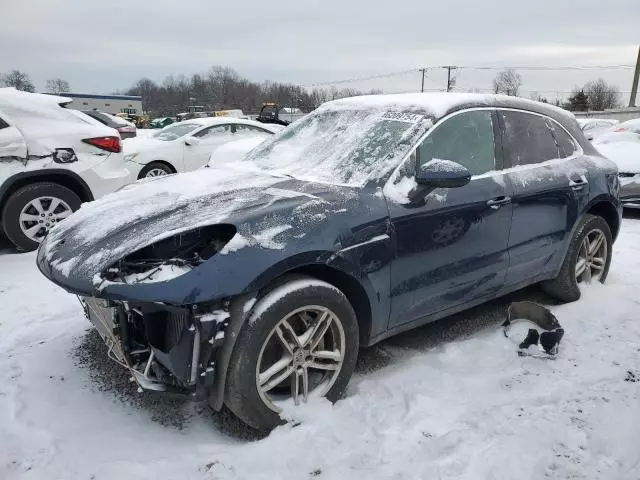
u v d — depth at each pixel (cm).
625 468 241
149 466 242
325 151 346
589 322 394
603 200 431
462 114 350
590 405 289
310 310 267
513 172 368
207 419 283
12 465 244
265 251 249
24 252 568
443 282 325
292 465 243
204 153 1030
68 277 255
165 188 335
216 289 236
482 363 336
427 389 306
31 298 442
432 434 266
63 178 584
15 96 575
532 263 385
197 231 259
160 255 255
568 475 238
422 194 307
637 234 664
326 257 266
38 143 560
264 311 248
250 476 237
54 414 283
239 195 295
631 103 3534
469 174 295
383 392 304
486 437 262
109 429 272
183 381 242
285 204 276
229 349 245
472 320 405
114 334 262
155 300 231
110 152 607
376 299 293
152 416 284
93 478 235
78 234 288
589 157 436
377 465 245
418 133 323
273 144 398
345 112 378
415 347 362
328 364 283
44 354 347
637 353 347
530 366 331
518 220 362
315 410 274
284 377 266
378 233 287
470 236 333
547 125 412
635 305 422
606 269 464
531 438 260
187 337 239
